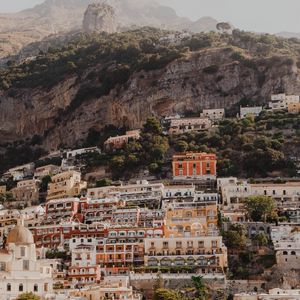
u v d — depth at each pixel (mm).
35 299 185375
